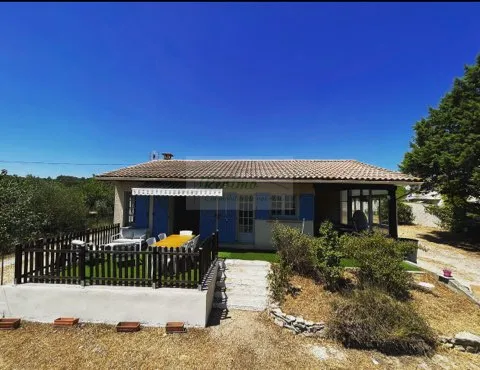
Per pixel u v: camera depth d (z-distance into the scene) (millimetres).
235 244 17266
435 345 8367
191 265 9570
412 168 25562
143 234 16906
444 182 23906
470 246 23391
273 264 12992
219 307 10227
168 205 17938
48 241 9930
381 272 10367
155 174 16906
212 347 7973
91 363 7164
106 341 8148
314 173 17031
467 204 24266
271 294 10508
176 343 8109
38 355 7461
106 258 9820
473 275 14578
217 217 17547
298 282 11219
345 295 10148
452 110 24078
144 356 7484
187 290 9250
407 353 8047
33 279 9750
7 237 12172
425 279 12727
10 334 8445
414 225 34969
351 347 8242
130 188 17875
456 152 22562
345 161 23609
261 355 7707
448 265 16703
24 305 9242
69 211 25359
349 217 19656
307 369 7254
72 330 8680
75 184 44531
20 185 17125
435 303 10531
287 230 12703
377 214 17172
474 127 21766
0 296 9273
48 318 9180
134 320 9047
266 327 9070
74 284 9594
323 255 11055
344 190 18812
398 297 10523
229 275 12109
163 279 9562
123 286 9508
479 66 23016
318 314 9281
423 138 26438
